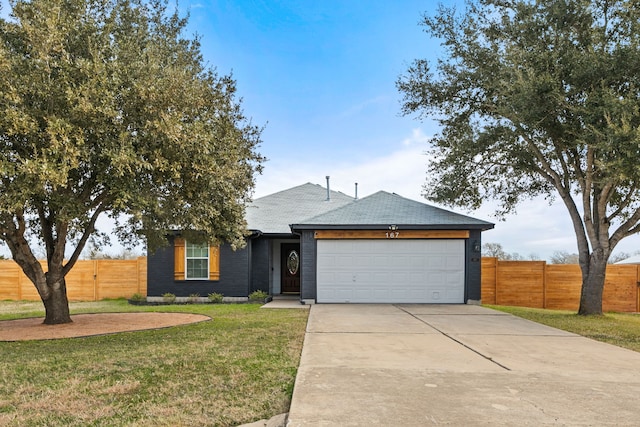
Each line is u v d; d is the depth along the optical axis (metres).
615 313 14.16
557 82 10.09
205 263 15.34
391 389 4.33
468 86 13.06
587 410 3.77
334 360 5.72
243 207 10.28
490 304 15.73
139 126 7.25
